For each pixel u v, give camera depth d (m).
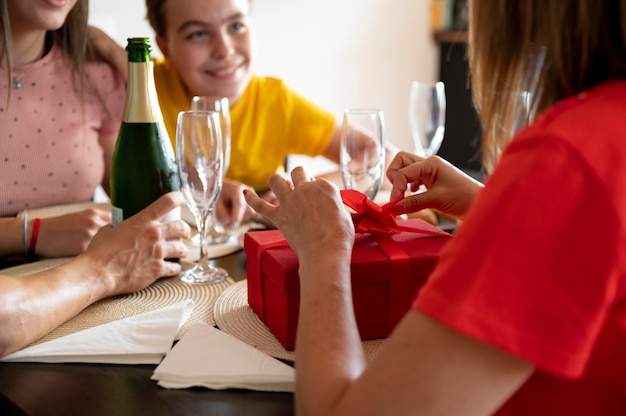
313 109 1.89
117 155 1.05
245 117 1.81
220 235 1.22
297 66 2.98
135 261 0.94
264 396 0.68
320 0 2.98
